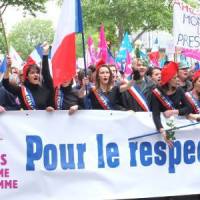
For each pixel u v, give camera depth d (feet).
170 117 20.54
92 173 19.66
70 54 18.97
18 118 18.92
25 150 18.95
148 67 29.27
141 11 112.06
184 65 27.04
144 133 20.35
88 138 19.63
